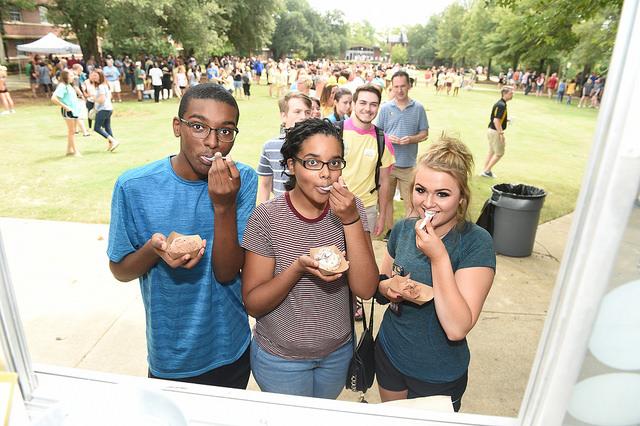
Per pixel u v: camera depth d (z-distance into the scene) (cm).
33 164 820
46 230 517
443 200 155
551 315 73
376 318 365
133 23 2239
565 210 660
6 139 1034
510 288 419
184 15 2389
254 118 1491
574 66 3578
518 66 5050
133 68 2161
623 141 59
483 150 1134
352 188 340
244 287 164
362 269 157
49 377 101
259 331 176
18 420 91
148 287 159
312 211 162
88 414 87
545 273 454
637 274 65
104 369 296
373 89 329
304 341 166
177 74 1994
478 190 746
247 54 4394
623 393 75
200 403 98
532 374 79
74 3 2223
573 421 79
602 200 62
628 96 58
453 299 145
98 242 486
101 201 625
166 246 134
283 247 162
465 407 270
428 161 157
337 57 10662
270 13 4078
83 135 1104
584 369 74
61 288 394
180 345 162
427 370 168
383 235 522
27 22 4159
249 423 94
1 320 87
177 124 146
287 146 154
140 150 962
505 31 3947
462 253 160
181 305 158
